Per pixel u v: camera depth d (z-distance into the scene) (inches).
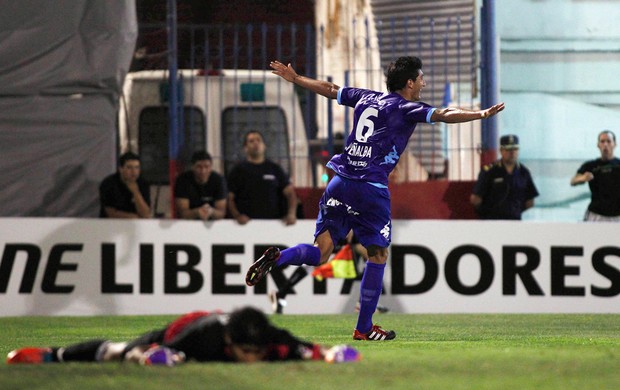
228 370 567.5
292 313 1398.9
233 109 1515.7
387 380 553.6
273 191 1416.1
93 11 1466.5
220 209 1407.5
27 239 1376.7
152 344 601.3
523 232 1413.6
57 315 1375.5
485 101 1503.4
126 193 1403.8
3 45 1440.7
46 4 1454.2
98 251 1384.1
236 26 1481.3
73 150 1459.2
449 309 1412.4
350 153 894.4
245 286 1400.1
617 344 869.8
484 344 866.8
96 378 551.5
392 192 1515.7
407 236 1411.2
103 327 1203.2
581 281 1417.3
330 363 605.6
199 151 1406.3
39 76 1450.5
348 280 1407.5
